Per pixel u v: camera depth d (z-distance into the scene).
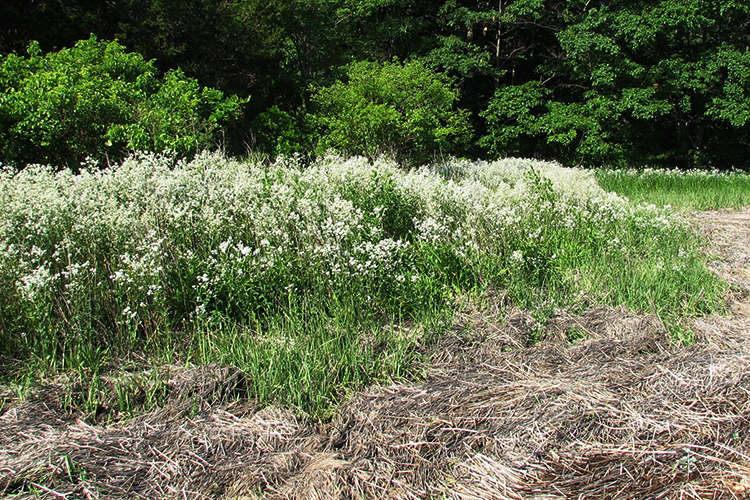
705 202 10.53
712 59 20.25
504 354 3.91
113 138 8.64
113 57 10.59
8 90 8.91
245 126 14.88
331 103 13.37
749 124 21.95
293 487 2.54
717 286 5.21
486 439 2.88
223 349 3.83
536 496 2.46
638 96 19.44
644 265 5.59
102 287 4.30
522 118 21.25
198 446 2.88
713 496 2.44
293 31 20.03
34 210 4.92
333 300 4.54
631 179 13.16
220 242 5.05
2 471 2.62
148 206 5.16
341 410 3.23
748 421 2.90
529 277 5.32
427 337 4.15
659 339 4.07
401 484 2.56
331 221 5.27
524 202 6.75
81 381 3.48
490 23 23.08
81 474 2.63
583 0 21.23
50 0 15.45
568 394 3.20
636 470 2.61
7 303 4.02
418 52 22.73
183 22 16.78
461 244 5.41
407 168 11.47
